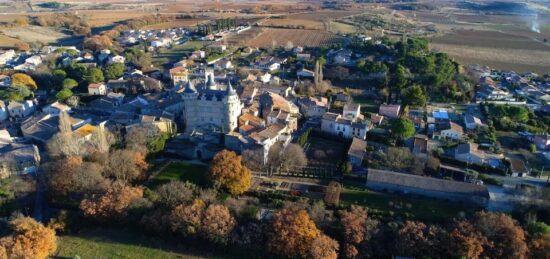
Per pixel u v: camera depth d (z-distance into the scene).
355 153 181.75
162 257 129.12
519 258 118.56
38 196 159.88
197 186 156.75
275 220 130.25
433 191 153.75
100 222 142.38
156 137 193.12
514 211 143.38
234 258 130.00
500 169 171.88
